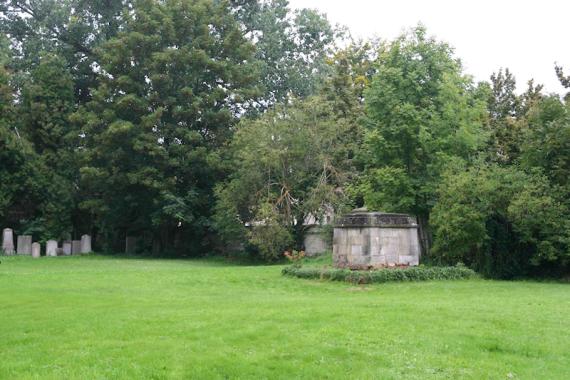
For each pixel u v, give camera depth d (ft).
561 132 90.07
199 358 34.83
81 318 47.14
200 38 157.17
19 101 169.99
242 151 135.03
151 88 156.97
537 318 47.85
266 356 35.50
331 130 133.28
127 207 160.66
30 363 34.22
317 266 90.94
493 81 137.80
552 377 33.22
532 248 89.40
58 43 179.83
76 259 135.85
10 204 157.48
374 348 37.78
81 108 159.84
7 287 69.21
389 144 103.76
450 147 102.73
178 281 79.10
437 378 32.55
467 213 86.48
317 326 43.45
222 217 139.85
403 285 74.84
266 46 180.55
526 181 88.12
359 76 151.94
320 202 129.18
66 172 165.27
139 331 41.91
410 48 105.91
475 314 48.85
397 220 83.82
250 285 76.69
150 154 146.82
